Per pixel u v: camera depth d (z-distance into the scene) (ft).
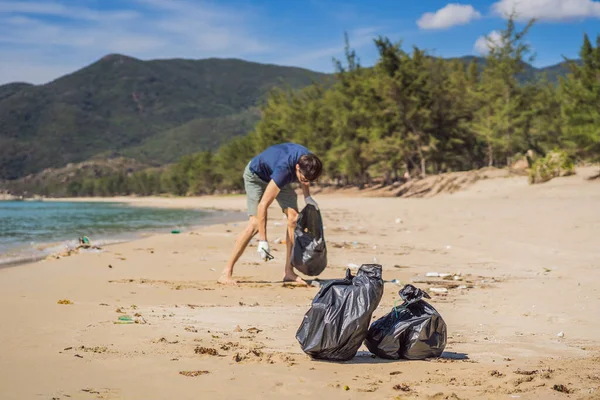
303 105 268.41
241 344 16.17
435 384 12.53
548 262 34.47
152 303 23.49
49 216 141.08
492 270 33.17
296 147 28.94
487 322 19.74
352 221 78.33
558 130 186.91
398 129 194.70
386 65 192.44
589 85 148.36
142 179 647.56
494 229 52.95
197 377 12.87
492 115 185.06
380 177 256.11
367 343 15.65
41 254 47.96
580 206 62.95
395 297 24.71
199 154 469.16
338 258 39.75
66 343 15.93
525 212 64.39
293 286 28.50
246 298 25.07
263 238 28.53
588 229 46.42
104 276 31.86
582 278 28.04
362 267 15.74
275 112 285.84
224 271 29.58
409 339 15.03
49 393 11.59
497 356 15.35
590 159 149.38
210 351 15.05
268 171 28.99
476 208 79.97
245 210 169.27
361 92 217.36
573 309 21.30
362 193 198.59
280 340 16.97
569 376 12.96
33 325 18.33
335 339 14.53
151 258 40.52
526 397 11.48
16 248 53.21
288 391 11.99
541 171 110.32
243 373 13.24
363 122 214.48
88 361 14.05
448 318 20.39
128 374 13.01
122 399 11.30
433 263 36.76
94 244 55.11
